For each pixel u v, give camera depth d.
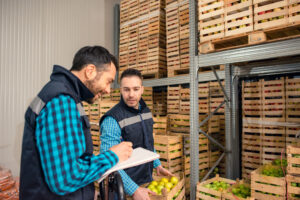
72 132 1.03
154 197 2.18
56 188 0.95
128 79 2.05
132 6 5.97
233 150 4.03
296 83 3.43
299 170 2.12
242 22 2.41
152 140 2.32
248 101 3.94
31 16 5.12
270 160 3.56
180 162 3.35
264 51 2.36
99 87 1.27
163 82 5.12
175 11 4.94
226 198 2.52
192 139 2.97
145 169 2.16
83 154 1.07
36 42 5.20
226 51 2.65
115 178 1.25
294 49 2.16
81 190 1.23
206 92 4.46
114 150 1.21
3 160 4.59
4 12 4.67
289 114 3.41
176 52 4.91
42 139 0.99
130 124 2.06
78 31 6.14
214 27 2.66
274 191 2.29
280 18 2.21
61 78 1.16
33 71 5.13
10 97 4.73
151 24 5.41
